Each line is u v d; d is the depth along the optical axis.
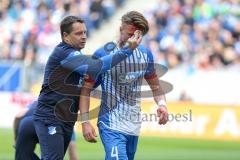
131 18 15.84
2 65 46.22
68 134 16.61
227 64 48.41
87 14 58.62
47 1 60.06
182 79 43.12
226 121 40.06
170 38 51.09
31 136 18.59
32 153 18.75
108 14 59.38
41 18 58.59
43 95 16.42
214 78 42.62
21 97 45.09
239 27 51.75
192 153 33.19
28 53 53.53
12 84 45.75
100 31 58.47
